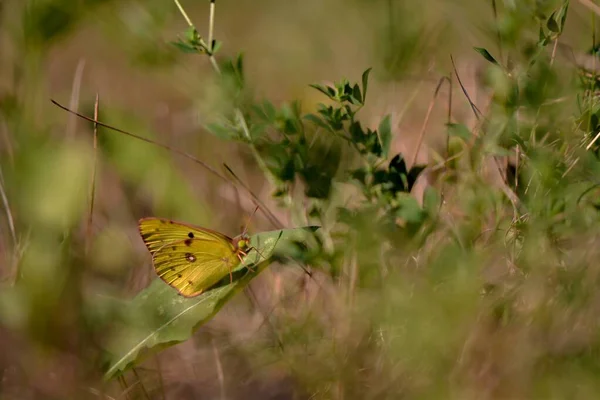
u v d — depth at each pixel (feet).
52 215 2.99
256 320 3.10
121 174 3.29
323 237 3.07
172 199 3.27
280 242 3.05
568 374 2.91
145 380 3.03
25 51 3.23
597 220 3.00
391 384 2.93
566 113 3.05
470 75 3.29
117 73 3.64
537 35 3.07
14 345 2.98
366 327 2.98
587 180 3.00
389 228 3.03
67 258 2.99
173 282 3.03
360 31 3.61
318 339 3.01
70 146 3.02
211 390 3.04
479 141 3.07
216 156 3.35
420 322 2.93
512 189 3.06
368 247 3.01
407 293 2.96
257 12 4.22
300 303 3.07
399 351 2.93
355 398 2.96
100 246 3.15
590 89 3.05
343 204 3.11
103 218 3.26
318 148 3.14
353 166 3.15
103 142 3.29
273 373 3.05
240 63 3.12
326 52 3.62
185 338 3.01
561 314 2.94
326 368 2.98
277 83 3.60
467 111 3.23
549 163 3.00
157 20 3.41
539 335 2.93
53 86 3.60
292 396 3.02
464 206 3.06
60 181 3.00
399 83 3.35
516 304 2.96
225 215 3.26
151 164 3.28
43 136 3.11
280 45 3.73
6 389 2.98
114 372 2.99
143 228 3.02
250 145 3.11
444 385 2.91
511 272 2.99
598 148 3.02
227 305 3.13
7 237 3.12
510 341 2.93
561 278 2.95
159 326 3.02
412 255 3.03
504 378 2.91
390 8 3.38
